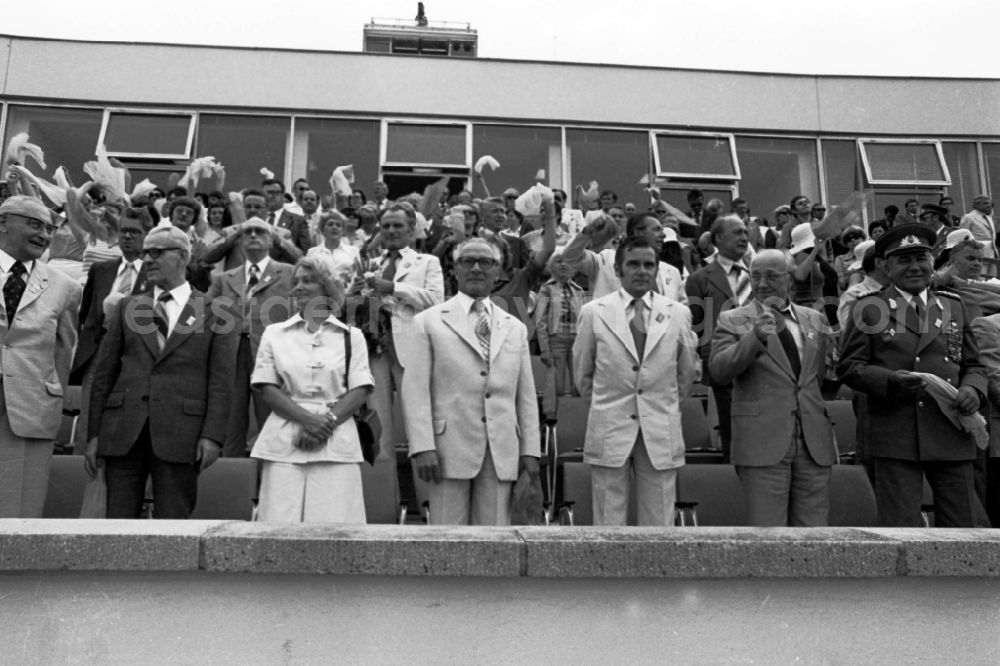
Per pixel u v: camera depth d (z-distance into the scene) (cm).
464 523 466
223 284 638
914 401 476
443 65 1531
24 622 304
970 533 336
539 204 715
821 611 321
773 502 489
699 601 318
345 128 1500
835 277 828
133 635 305
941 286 618
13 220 488
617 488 497
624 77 1556
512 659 311
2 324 473
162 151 1448
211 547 304
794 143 1566
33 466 480
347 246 727
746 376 508
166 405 463
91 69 1470
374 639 310
